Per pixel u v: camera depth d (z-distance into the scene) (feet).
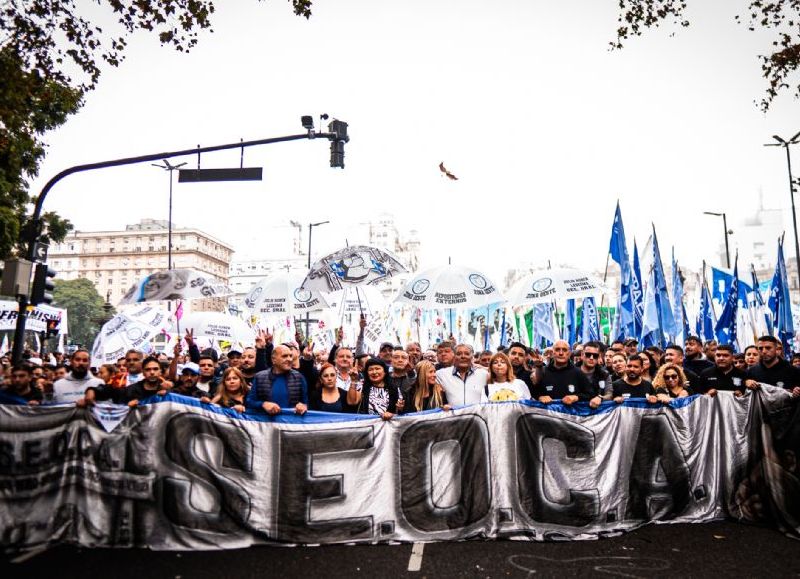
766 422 20.53
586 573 15.40
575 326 49.19
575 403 20.33
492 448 19.51
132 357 27.37
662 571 15.53
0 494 17.75
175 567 15.97
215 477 18.38
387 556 16.92
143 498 18.08
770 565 15.93
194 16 28.84
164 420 18.53
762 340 22.61
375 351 48.78
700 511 20.45
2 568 15.85
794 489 19.44
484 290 31.65
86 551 17.31
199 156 37.83
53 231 66.64
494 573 15.42
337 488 18.81
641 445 20.44
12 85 27.58
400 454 19.27
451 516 18.84
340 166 37.83
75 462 18.29
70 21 28.07
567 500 19.33
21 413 18.26
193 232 336.70
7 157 42.78
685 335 45.70
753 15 33.53
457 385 22.06
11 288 30.48
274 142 37.55
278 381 20.21
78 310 286.25
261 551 17.51
